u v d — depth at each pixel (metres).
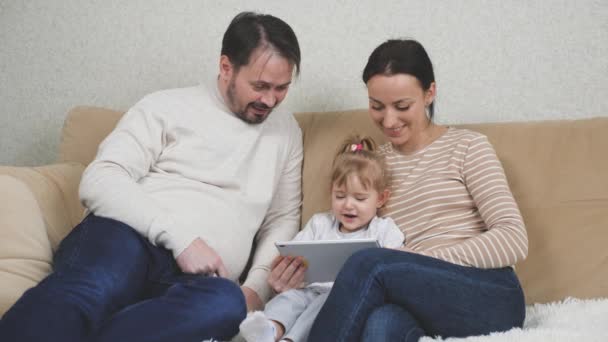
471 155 1.38
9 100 2.26
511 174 1.48
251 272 1.51
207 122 1.56
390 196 1.49
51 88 2.22
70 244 1.26
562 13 1.69
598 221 1.37
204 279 1.21
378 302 1.11
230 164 1.54
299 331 1.25
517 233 1.24
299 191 1.69
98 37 2.16
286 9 1.97
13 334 0.99
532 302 1.36
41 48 2.22
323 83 1.94
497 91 1.76
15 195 1.46
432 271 1.14
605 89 1.66
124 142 1.48
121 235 1.25
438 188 1.40
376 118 1.45
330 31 1.92
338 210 1.50
